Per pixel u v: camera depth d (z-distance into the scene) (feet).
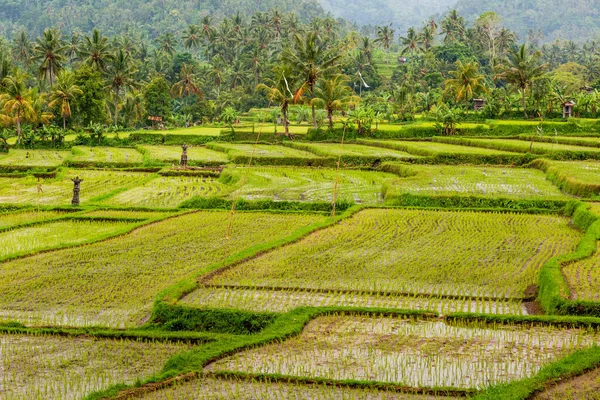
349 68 465.88
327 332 63.77
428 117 318.45
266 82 460.55
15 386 53.26
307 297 75.92
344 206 136.77
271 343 61.00
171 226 116.06
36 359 59.11
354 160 199.93
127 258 93.45
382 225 113.80
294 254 93.50
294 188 158.30
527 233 107.34
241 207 137.80
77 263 90.84
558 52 622.13
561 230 110.11
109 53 349.41
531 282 80.59
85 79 334.85
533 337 61.77
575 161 182.19
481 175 167.94
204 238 106.01
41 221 123.54
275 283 80.59
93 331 65.62
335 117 342.85
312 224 113.80
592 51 630.33
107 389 51.06
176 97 458.50
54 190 167.53
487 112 314.35
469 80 313.53
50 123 337.11
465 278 82.17
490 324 65.57
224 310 69.46
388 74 523.70
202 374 54.13
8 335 65.16
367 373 53.98
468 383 51.80
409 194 138.21
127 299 76.28
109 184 177.17
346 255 93.09
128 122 370.32
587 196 137.49
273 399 49.67
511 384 49.26
